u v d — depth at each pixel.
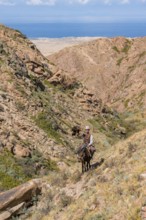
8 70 40.53
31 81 44.53
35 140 32.44
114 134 52.16
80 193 15.96
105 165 16.61
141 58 149.75
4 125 30.66
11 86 37.97
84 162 17.73
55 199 17.19
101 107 57.47
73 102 52.22
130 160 15.36
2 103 33.75
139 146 16.42
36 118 36.47
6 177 24.98
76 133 41.28
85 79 150.50
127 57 155.88
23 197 17.77
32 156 29.41
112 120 58.38
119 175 14.55
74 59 160.12
